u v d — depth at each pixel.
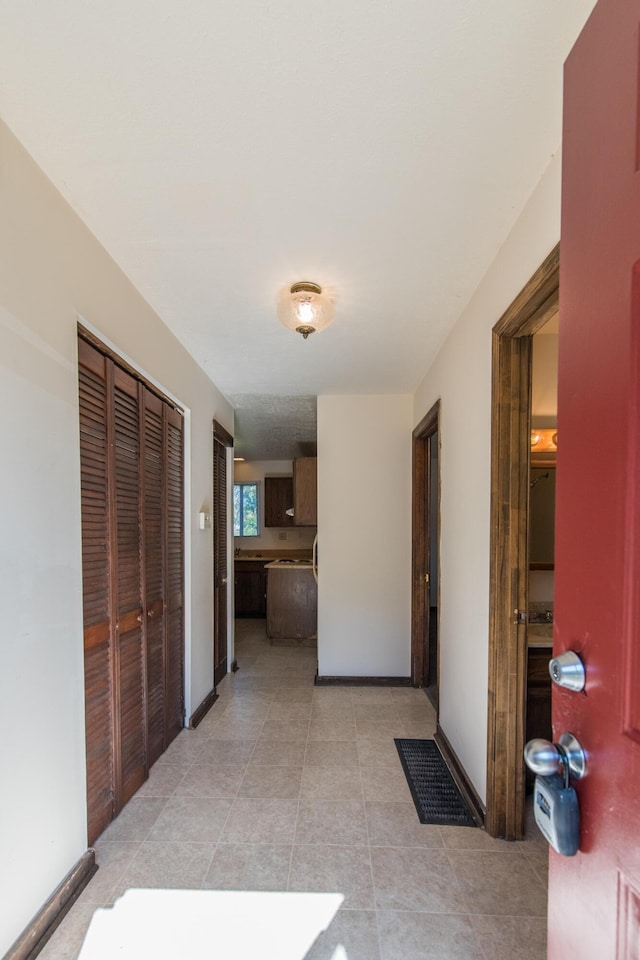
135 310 2.06
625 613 0.62
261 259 1.83
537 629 2.43
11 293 1.25
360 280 1.99
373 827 1.93
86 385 1.72
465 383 2.26
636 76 0.62
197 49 1.00
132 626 2.13
